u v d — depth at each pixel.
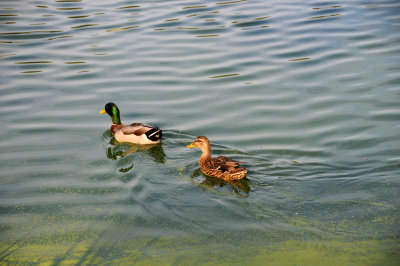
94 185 9.63
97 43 18.14
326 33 18.09
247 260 7.20
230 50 17.02
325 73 14.78
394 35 17.39
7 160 10.66
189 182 9.68
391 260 6.99
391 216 8.07
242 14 21.05
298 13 20.81
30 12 22.22
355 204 8.47
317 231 7.79
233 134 11.63
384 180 9.23
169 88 14.41
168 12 21.62
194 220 8.29
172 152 11.20
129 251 7.56
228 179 9.52
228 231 7.93
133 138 11.56
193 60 16.34
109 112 12.53
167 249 7.57
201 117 12.64
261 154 10.56
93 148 11.45
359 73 14.56
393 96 13.02
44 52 17.42
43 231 8.15
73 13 21.97
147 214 8.53
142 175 10.00
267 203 8.66
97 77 15.31
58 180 9.85
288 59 16.00
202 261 7.25
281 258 7.21
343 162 10.02
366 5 21.45
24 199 9.12
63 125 12.58
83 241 7.86
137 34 19.00
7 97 14.03
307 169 9.80
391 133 11.16
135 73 15.50
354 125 11.67
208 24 19.80
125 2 23.72
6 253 7.58
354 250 7.28
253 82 14.51
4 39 18.64
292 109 12.76
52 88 14.70
